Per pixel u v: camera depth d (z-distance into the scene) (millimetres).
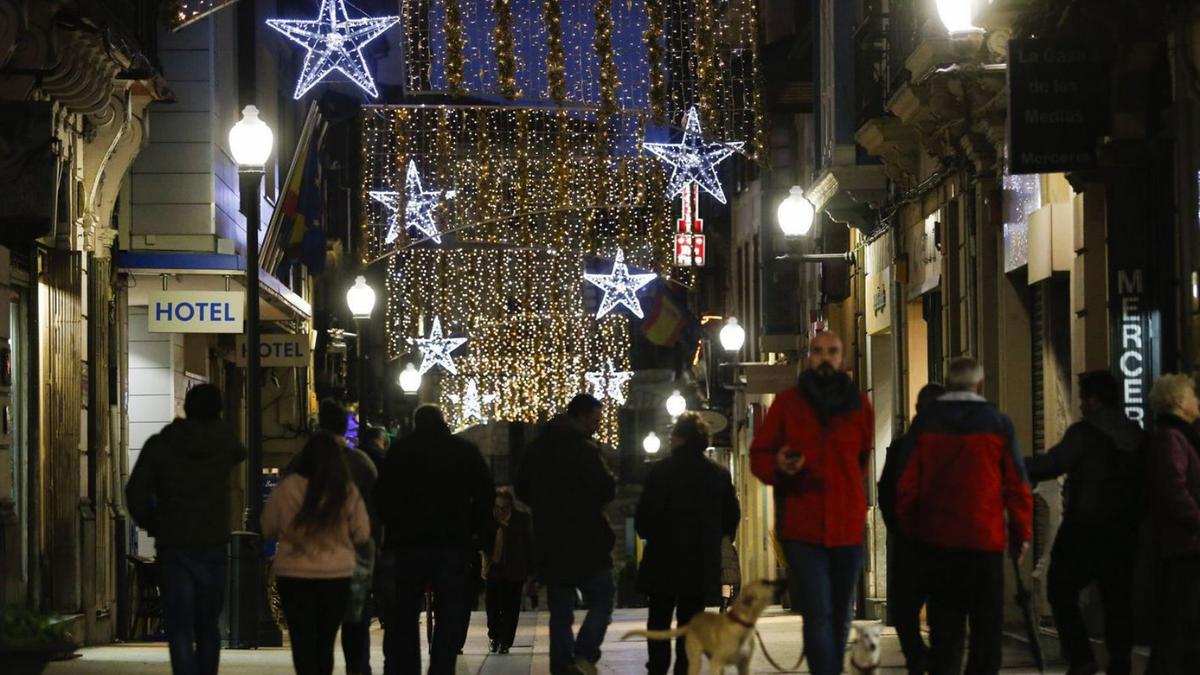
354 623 17375
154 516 15727
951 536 13398
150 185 31984
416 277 78000
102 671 20453
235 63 35469
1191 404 14445
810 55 42281
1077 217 20859
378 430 19938
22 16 22391
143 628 30578
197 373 36531
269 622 25625
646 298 86750
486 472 16656
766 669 20078
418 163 57219
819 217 41125
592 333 90062
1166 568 14305
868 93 30641
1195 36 17766
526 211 61500
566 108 42000
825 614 13562
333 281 59562
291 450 45812
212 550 15734
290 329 43031
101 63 24406
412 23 38250
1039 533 23969
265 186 41656
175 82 32125
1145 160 18984
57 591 25625
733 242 63062
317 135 48156
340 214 59562
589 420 17391
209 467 15734
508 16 38375
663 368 115125
